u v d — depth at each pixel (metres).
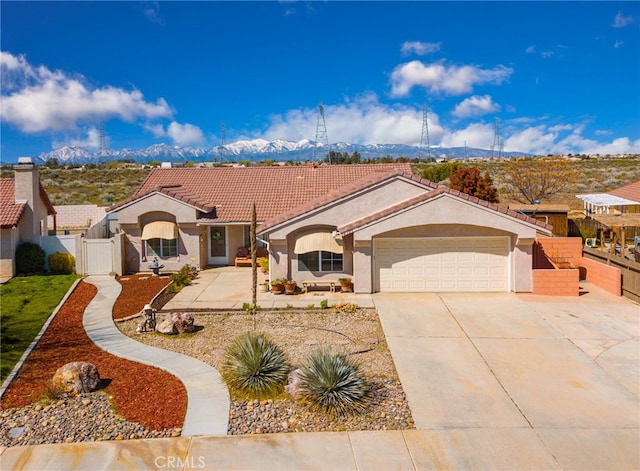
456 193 23.52
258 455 10.30
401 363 15.52
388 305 22.39
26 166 30.61
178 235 31.83
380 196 25.42
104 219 40.47
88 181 80.00
